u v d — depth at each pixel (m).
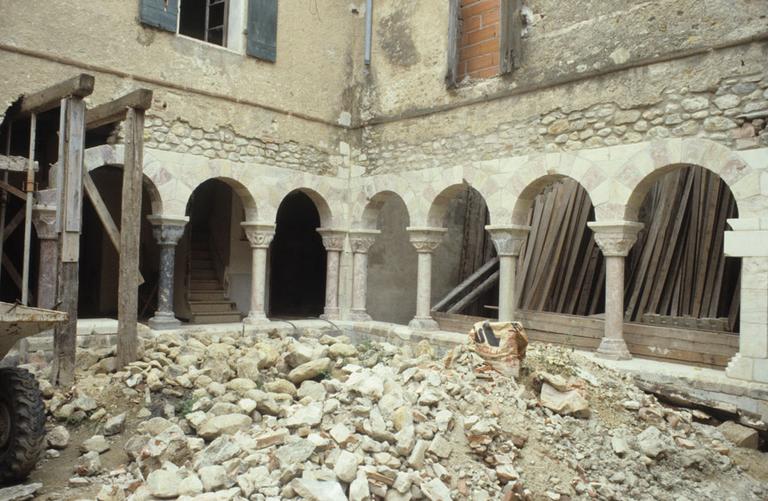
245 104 9.06
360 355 7.29
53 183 6.70
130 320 6.21
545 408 5.32
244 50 9.05
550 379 5.46
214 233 11.07
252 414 5.11
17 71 7.03
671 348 6.77
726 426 5.57
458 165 8.60
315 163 9.84
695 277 7.89
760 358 5.75
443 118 8.86
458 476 4.27
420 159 9.14
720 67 6.21
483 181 8.27
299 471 3.97
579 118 7.30
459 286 10.22
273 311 11.95
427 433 4.53
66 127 5.89
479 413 4.90
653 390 6.03
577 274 9.33
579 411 5.27
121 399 5.55
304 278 12.40
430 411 4.80
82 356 6.35
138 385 5.76
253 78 9.14
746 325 5.86
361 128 10.11
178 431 4.63
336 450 4.20
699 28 6.35
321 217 10.21
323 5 9.91
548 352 6.38
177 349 6.62
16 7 7.01
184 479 3.90
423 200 9.06
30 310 4.27
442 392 5.01
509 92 7.98
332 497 3.70
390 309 11.12
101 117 6.65
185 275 10.21
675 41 6.52
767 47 5.92
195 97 8.55
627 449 4.99
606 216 6.99
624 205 6.84
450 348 8.30
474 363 5.62
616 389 5.80
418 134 9.20
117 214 10.65
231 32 9.20
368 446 4.26
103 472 4.50
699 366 6.50
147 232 10.90
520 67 7.88
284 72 9.47
